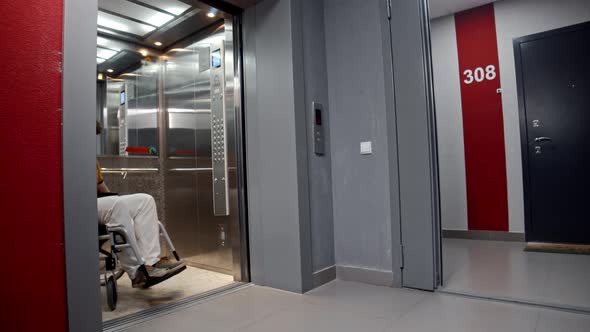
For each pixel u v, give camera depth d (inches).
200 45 129.0
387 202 98.7
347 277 105.0
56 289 55.4
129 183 137.9
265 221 101.6
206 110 126.0
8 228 51.4
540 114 148.2
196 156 131.2
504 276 103.0
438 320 73.2
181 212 138.5
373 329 69.5
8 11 52.7
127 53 145.2
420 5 95.0
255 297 91.7
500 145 159.5
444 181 173.8
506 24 158.1
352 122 105.4
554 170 145.3
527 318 72.9
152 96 148.9
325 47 110.8
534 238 149.3
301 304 85.2
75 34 58.9
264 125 102.3
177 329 72.5
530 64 150.7
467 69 167.6
